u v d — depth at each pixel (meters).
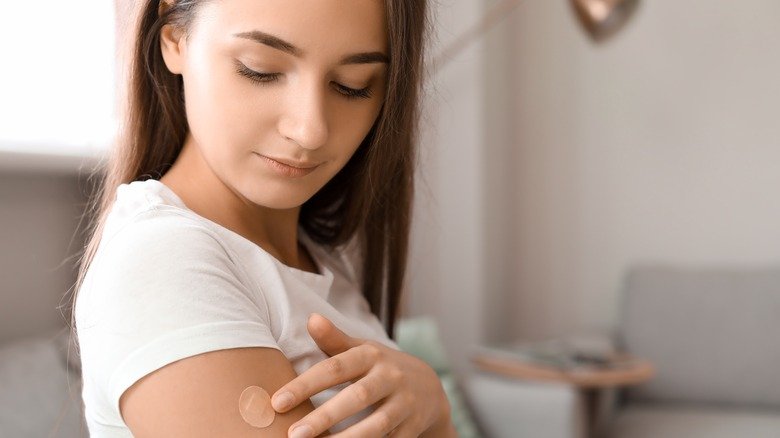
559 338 3.75
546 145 3.76
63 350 1.68
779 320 3.07
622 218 3.65
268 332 0.72
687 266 3.55
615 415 3.07
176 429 0.67
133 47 0.82
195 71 0.75
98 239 0.80
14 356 1.60
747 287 3.16
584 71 3.68
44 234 1.89
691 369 3.13
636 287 3.32
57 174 1.91
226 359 0.68
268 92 0.74
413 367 0.78
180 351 0.68
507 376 2.81
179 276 0.70
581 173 3.71
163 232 0.72
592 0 2.82
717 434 2.68
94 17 2.03
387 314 0.99
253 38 0.72
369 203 0.92
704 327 3.15
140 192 0.76
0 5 1.86
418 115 0.88
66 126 1.98
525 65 3.76
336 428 0.76
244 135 0.74
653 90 3.58
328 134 0.76
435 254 3.38
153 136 0.84
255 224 0.83
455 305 3.39
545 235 3.77
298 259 0.90
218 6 0.74
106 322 0.69
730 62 3.47
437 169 3.30
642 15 3.58
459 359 3.39
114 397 0.69
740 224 3.48
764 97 3.44
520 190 3.78
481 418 2.71
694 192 3.54
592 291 3.70
